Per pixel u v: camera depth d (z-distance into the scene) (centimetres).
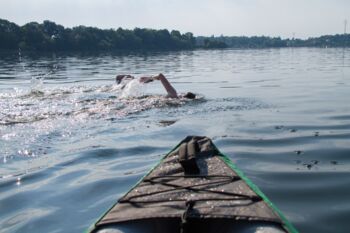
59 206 593
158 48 9506
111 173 721
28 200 616
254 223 409
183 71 2875
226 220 427
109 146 878
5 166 762
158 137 944
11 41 6588
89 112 1175
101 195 628
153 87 1872
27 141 905
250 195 470
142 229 412
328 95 1553
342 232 500
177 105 1297
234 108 1266
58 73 2689
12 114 1138
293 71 2809
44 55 5722
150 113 1182
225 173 557
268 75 2509
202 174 555
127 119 1108
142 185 527
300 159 764
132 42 8694
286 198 595
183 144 641
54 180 694
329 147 830
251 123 1061
